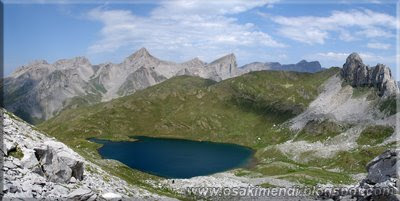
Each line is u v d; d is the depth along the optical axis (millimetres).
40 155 42250
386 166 50688
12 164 36562
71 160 46406
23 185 33188
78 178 47250
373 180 51250
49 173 41312
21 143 44219
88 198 36594
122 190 56875
